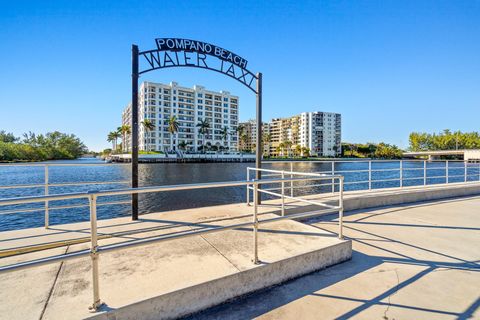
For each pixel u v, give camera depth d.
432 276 2.92
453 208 6.54
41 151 97.00
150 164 88.88
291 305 2.37
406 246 3.87
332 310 2.29
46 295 2.09
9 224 14.41
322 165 87.81
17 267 1.60
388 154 133.12
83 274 2.43
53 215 16.58
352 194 6.87
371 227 4.87
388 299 2.45
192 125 115.81
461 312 2.25
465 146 112.69
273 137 166.88
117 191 2.02
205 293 2.29
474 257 3.46
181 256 2.81
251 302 2.42
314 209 5.61
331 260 3.17
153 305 2.06
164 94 108.75
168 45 4.93
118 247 1.99
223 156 108.00
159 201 21.83
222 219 4.25
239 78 5.73
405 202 7.22
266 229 3.78
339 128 146.25
